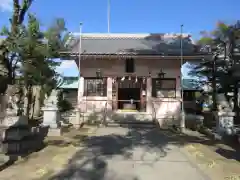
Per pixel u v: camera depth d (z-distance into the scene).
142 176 6.30
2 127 8.66
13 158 7.76
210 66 16.64
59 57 15.68
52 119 12.53
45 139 11.04
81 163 7.34
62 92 19.11
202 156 8.27
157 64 17.83
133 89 21.77
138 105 20.95
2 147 8.34
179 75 17.69
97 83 17.95
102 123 16.16
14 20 10.47
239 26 14.62
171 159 7.89
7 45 10.55
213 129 12.67
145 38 20.12
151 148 9.42
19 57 11.59
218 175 6.41
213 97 16.11
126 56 16.41
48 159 7.77
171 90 17.80
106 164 7.27
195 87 20.42
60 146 9.62
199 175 6.41
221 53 16.05
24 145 8.74
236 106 15.78
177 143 10.45
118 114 17.22
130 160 7.72
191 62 17.78
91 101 17.77
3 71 11.15
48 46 13.22
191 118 15.69
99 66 17.94
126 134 12.59
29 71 12.48
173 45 18.39
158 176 6.31
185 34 20.09
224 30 14.76
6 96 9.68
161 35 20.20
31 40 11.20
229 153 8.72
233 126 11.88
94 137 11.63
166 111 17.53
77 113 14.99
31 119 16.03
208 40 15.36
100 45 18.56
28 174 6.36
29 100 15.83
